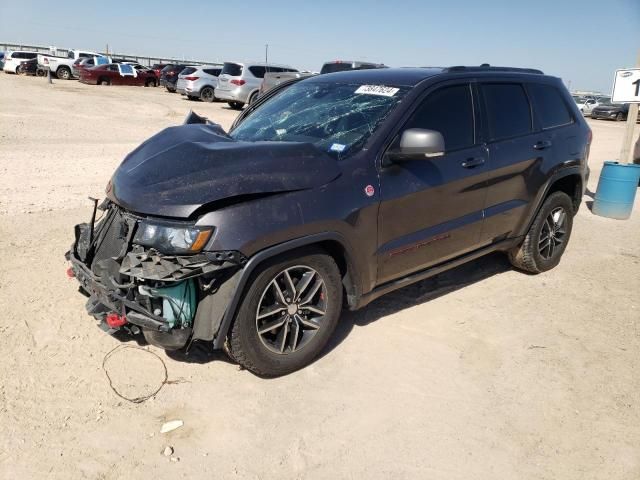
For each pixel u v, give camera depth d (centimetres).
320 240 342
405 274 417
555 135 521
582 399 356
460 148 433
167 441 301
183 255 309
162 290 316
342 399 344
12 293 446
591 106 3641
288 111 444
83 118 1662
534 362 395
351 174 361
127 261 319
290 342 358
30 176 862
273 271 332
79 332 397
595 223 777
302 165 345
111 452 290
